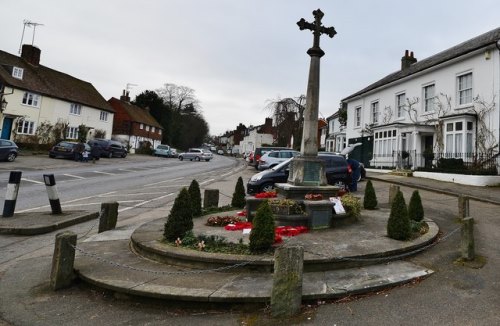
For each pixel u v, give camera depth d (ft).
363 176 60.08
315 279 15.23
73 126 121.70
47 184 28.53
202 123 279.90
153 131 195.21
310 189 25.18
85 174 61.21
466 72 57.16
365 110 88.89
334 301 13.79
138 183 54.65
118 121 169.89
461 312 12.75
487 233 23.71
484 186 47.60
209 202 31.71
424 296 14.14
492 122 51.72
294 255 12.96
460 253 19.33
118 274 15.61
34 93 103.71
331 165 44.21
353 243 19.08
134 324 12.28
